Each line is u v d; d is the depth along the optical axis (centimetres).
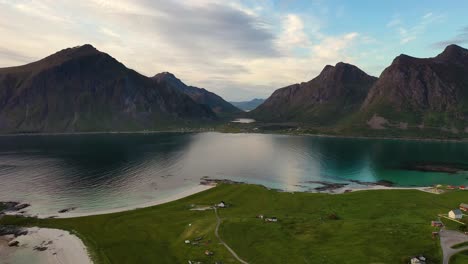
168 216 10162
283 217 9588
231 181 15512
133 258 7431
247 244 7688
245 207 10988
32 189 13562
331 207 10856
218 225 8794
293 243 7675
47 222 9781
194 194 12656
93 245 8169
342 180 16125
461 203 10756
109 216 10219
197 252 7419
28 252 7888
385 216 9806
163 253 7619
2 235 8950
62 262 7375
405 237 7738
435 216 9450
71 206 11425
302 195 12225
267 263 6806
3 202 11850
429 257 6769
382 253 7006
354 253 7050
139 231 8988
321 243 7638
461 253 6931
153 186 14325
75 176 15988
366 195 12219
